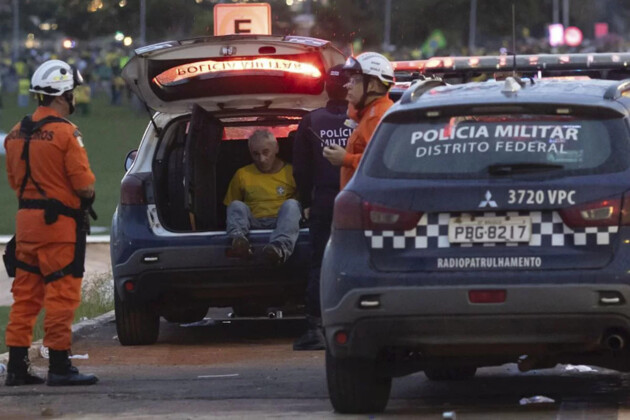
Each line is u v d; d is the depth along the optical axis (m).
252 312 37.03
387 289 20.91
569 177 20.83
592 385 25.06
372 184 21.38
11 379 26.78
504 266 20.73
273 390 24.98
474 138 21.31
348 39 164.38
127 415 22.69
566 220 20.69
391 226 21.09
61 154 26.34
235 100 32.97
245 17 40.16
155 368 28.66
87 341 33.69
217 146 32.28
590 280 20.48
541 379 26.06
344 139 29.42
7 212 76.19
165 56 32.12
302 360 29.12
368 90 26.73
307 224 31.44
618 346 20.66
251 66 32.34
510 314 20.61
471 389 25.20
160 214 31.53
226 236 31.00
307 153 29.73
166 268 31.06
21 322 26.83
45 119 26.47
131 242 31.25
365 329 21.09
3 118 163.75
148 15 170.25
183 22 170.25
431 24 188.38
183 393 24.89
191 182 31.17
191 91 32.66
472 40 187.00
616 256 20.58
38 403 24.38
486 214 20.86
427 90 23.06
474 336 20.84
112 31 199.12
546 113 21.38
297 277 31.08
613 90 21.80
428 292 20.77
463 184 20.94
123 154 117.06
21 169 26.52
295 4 159.38
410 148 21.48
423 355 21.61
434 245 21.00
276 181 32.41
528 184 20.81
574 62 39.34
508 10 190.88
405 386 25.91
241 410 22.91
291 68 32.34
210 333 34.91
